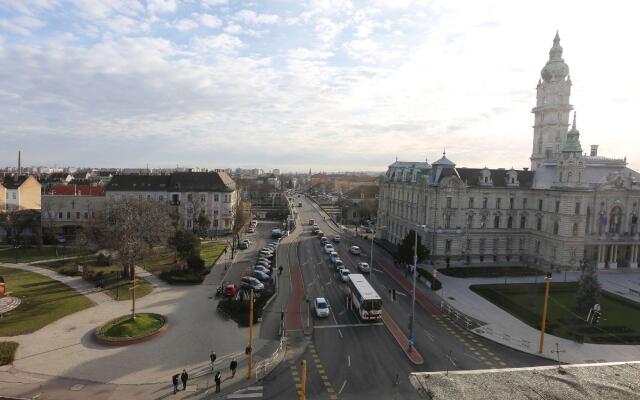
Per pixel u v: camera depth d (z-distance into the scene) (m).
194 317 63.03
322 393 43.44
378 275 92.75
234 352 52.16
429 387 20.30
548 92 116.81
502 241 107.81
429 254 99.75
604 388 20.06
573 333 59.81
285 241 133.00
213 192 143.50
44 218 132.62
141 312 64.06
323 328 61.03
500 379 20.92
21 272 87.44
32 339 53.81
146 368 47.44
